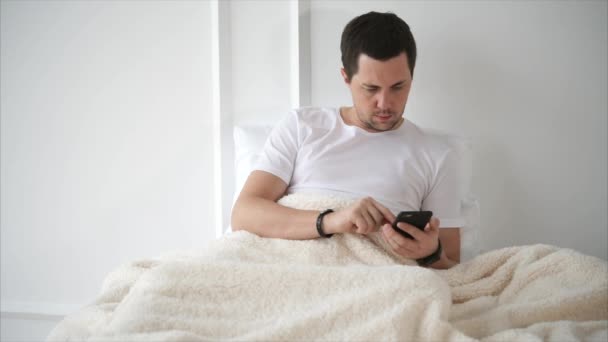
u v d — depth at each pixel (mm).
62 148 2156
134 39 2045
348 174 1428
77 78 2113
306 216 1235
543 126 1739
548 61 1712
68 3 2090
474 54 1752
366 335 877
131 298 992
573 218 1753
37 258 2227
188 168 2047
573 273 1089
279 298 978
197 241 2070
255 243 1227
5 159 2211
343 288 971
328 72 1863
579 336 942
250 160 1731
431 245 1203
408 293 927
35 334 2168
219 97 1919
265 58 1925
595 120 1705
